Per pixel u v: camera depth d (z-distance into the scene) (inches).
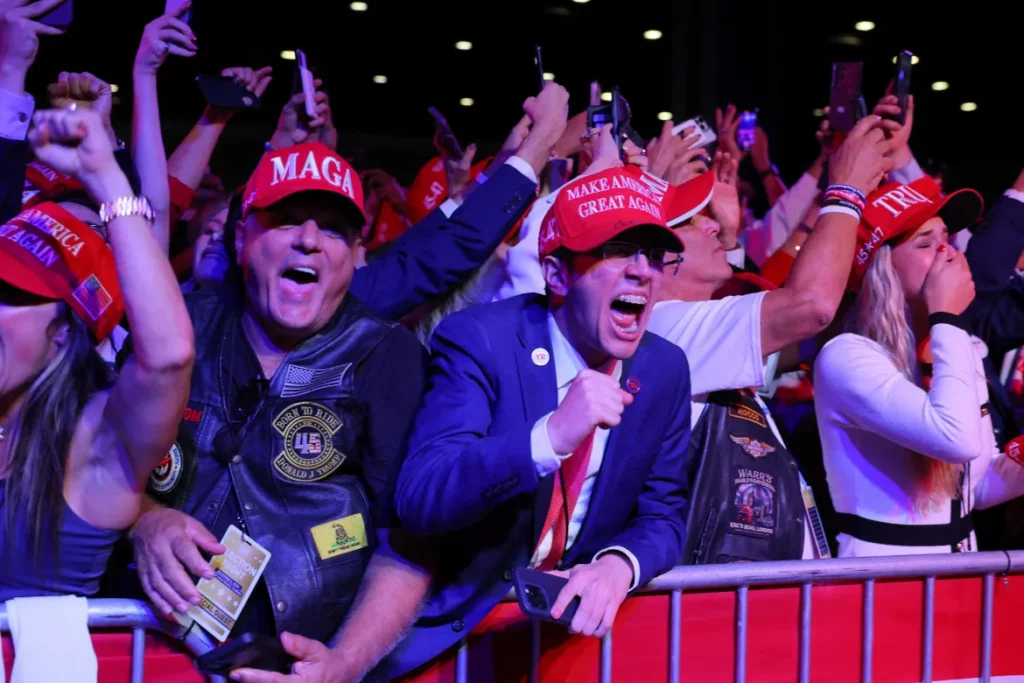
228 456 70.9
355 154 192.5
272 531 70.6
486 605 75.9
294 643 65.6
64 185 99.7
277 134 115.0
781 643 88.1
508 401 75.2
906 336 100.4
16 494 65.6
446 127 115.0
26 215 67.9
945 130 437.7
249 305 74.9
